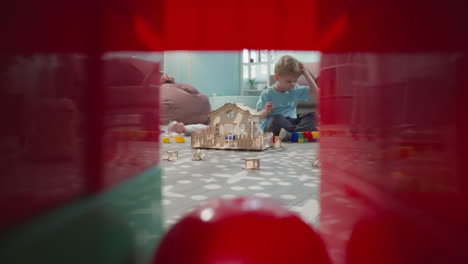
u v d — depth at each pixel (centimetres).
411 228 49
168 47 98
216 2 69
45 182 45
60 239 46
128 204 66
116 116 66
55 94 46
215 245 56
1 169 37
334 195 81
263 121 369
